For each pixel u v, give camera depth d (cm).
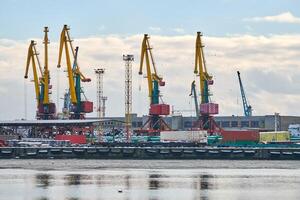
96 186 11275
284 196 9825
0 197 9688
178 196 9825
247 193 10206
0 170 15312
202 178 12912
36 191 10469
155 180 12450
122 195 9931
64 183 11831
